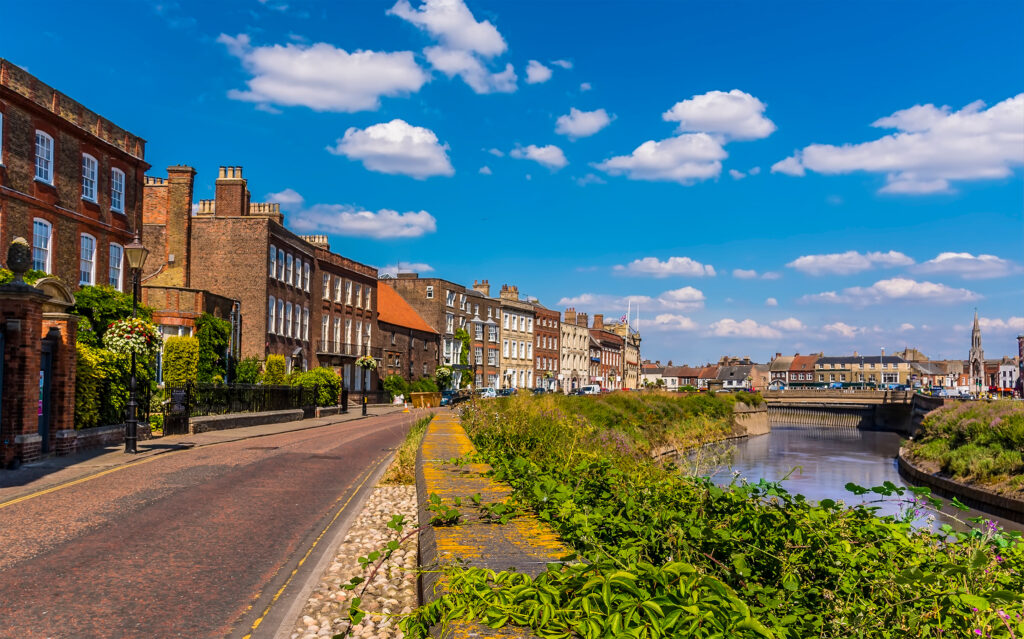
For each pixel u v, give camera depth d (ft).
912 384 357.61
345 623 17.51
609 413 105.19
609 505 16.94
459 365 234.38
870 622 9.77
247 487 38.50
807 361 513.45
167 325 106.42
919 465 99.14
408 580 21.26
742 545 12.66
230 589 20.48
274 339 138.41
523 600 9.06
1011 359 463.01
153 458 49.49
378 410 140.97
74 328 50.21
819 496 64.75
